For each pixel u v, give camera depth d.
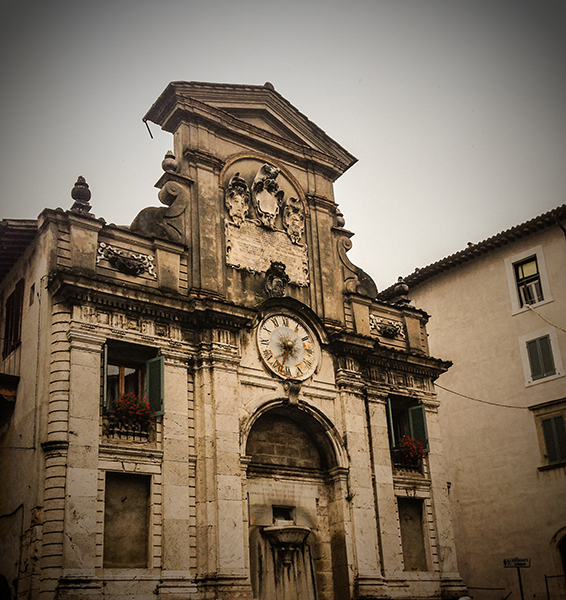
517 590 32.59
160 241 24.81
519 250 36.00
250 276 26.75
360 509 25.97
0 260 26.17
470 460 35.69
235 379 24.31
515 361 35.03
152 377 23.20
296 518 25.41
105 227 23.80
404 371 29.94
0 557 22.02
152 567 21.12
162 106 27.53
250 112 29.17
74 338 21.70
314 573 24.77
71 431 20.78
